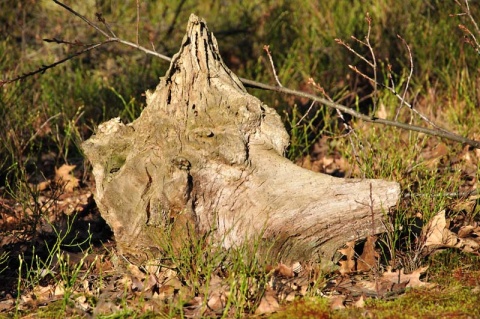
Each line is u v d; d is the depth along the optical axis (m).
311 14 14.35
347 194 6.48
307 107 11.98
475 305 5.98
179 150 6.62
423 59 12.43
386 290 6.41
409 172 9.19
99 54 13.68
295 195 6.54
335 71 12.77
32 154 10.81
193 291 6.39
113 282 6.91
